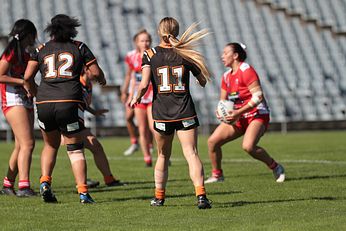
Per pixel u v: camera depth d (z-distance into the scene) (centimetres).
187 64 2600
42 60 2780
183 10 10044
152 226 2297
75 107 2747
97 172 4375
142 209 2681
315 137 7675
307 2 10606
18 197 3064
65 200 2966
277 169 3644
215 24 10000
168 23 2628
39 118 2784
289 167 4416
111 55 9231
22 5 9481
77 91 2761
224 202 2858
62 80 2745
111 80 8894
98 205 2794
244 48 3612
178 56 2597
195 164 2603
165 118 2586
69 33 2800
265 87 9475
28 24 3038
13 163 3164
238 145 6700
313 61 9988
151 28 9656
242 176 3956
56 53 2766
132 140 5878
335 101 9581
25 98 3070
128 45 9369
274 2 10425
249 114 3606
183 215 2519
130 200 2959
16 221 2423
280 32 10169
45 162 2859
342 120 9512
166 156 2744
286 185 3441
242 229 2202
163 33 2628
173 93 2588
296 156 5312
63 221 2417
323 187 3319
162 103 2597
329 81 9831
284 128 9000
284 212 2548
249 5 10331
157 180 2767
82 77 3509
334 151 5706
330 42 10288
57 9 9562
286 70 9781
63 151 6244
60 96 2727
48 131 2816
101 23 9569
